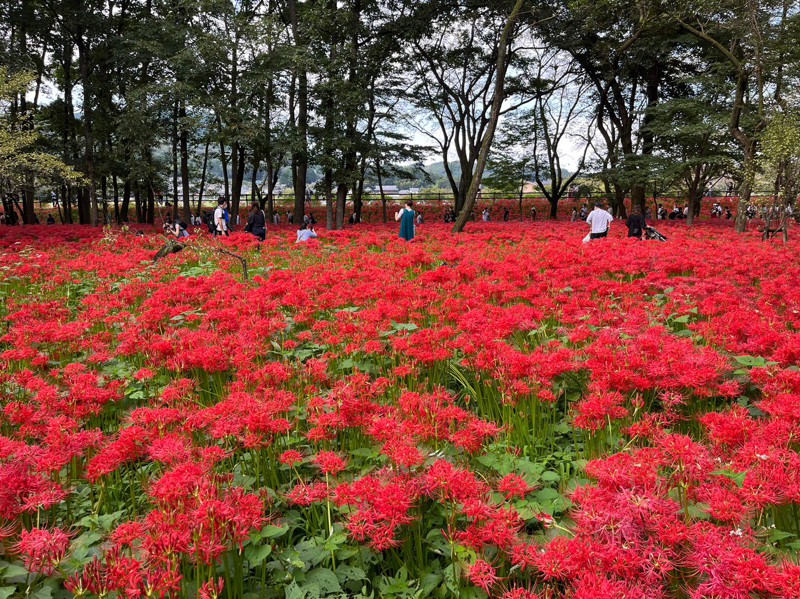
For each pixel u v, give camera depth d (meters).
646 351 3.99
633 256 8.84
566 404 4.24
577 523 2.27
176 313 6.08
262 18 23.97
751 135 20.83
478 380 4.26
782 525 2.46
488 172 47.84
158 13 27.84
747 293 6.71
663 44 24.39
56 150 27.58
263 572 2.36
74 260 10.77
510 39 21.23
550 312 5.79
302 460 2.90
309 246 12.72
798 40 17.45
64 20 26.06
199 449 2.89
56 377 4.17
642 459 2.45
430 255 9.51
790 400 2.94
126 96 23.22
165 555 2.02
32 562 2.16
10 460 2.72
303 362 4.95
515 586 2.14
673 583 2.06
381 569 2.67
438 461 2.44
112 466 2.71
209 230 22.28
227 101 24.58
